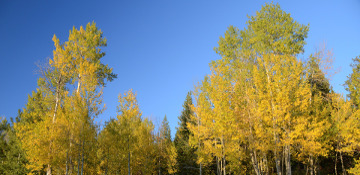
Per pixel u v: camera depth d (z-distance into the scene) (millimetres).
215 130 13781
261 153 13133
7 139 21031
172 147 25516
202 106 16000
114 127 16094
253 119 11844
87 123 13078
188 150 26812
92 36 19094
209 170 24578
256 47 14789
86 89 13688
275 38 14703
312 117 12289
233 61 16438
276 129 11234
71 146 12711
